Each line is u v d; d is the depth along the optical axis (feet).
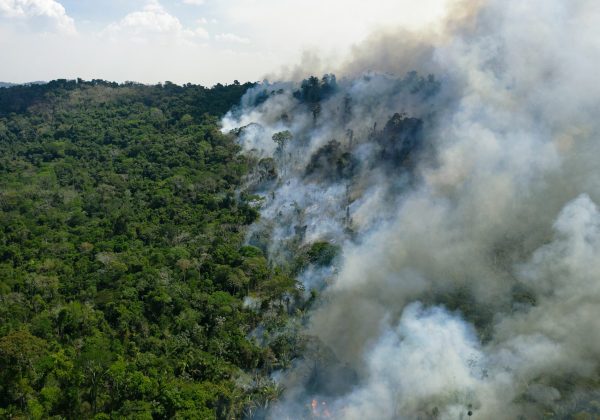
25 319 330.13
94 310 346.33
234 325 345.51
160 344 320.70
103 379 278.26
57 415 257.14
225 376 301.84
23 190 623.36
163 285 374.63
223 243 463.42
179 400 263.90
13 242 479.41
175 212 549.95
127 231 500.33
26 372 269.64
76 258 443.73
